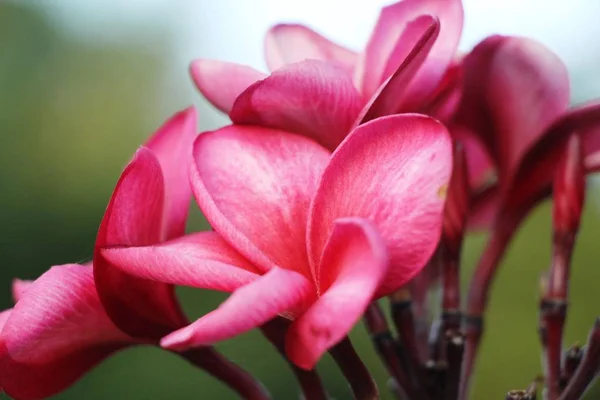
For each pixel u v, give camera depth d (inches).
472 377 15.2
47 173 58.4
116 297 13.0
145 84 69.2
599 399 39.8
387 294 12.0
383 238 12.0
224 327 11.1
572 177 14.5
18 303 12.9
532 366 47.3
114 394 46.6
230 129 13.4
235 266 12.0
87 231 56.4
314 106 13.4
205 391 46.3
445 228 14.6
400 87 13.4
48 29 66.0
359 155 12.3
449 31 14.0
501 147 15.4
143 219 13.0
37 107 62.3
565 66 14.9
